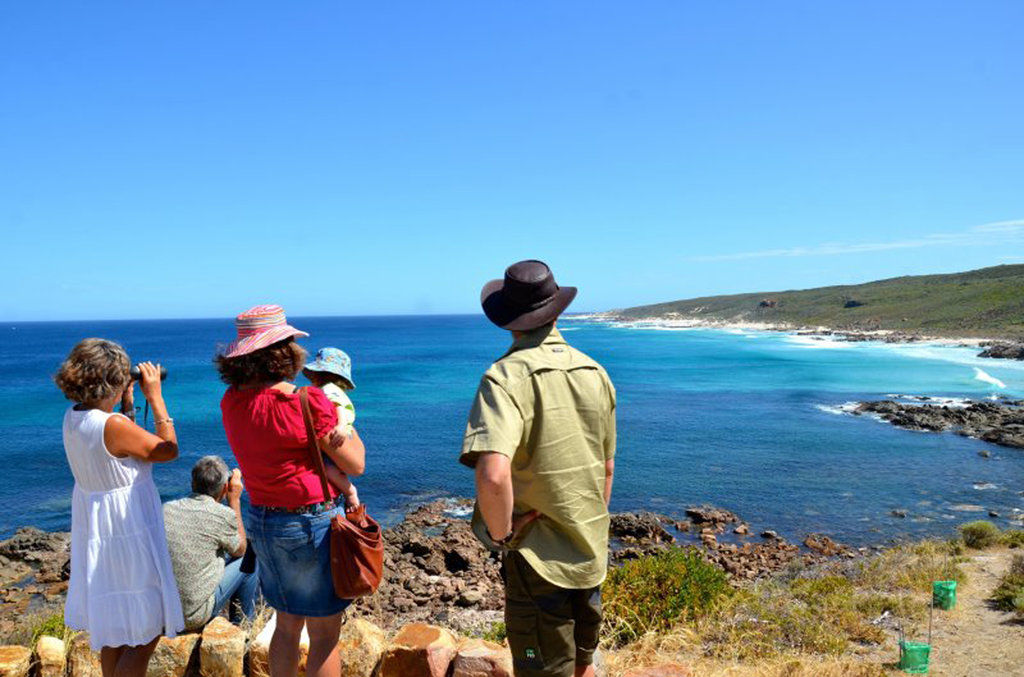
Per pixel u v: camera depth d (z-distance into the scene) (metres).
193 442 37.38
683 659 6.64
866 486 25.55
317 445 2.70
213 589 4.25
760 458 30.72
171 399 56.34
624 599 7.87
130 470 3.01
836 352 91.81
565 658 2.44
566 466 2.35
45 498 25.53
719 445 33.88
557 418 2.35
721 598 8.62
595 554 2.42
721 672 6.11
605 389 2.52
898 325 119.69
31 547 18.91
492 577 16.50
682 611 7.84
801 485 25.89
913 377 60.69
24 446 36.16
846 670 6.59
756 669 6.35
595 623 2.55
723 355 93.75
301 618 2.92
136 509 3.01
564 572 2.38
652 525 20.25
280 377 2.77
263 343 2.68
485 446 2.18
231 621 4.95
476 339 165.50
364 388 63.34
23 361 105.00
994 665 7.24
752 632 7.59
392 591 15.44
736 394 54.19
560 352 2.46
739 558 17.73
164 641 3.84
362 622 3.82
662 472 28.30
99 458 2.94
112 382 2.99
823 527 20.89
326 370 3.43
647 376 68.94
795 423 40.06
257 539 2.80
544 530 2.41
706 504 23.52
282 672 2.90
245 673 3.82
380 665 3.67
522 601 2.45
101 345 3.02
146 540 3.03
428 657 3.53
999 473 26.95
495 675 3.46
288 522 2.72
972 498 23.61
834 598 9.36
